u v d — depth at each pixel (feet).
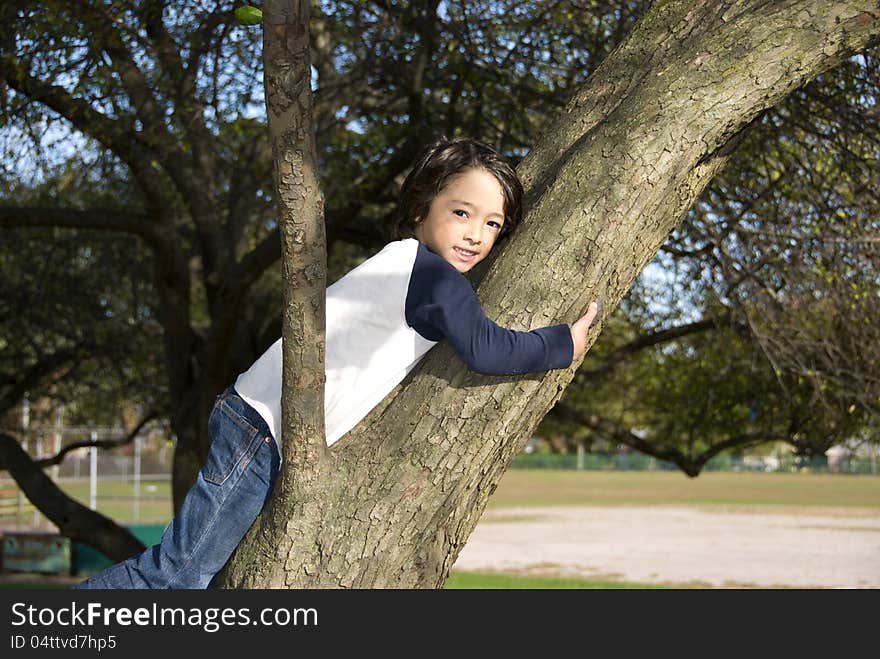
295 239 6.04
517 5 23.34
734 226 23.66
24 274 36.45
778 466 192.13
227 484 7.45
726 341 30.50
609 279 7.26
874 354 24.08
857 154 22.62
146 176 25.91
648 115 7.28
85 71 20.65
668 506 110.11
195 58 21.93
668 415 38.32
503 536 80.02
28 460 28.19
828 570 59.41
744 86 7.30
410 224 8.25
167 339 30.71
